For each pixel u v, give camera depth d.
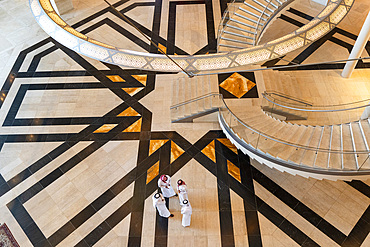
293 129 9.98
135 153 10.34
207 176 9.72
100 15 14.66
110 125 11.07
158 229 8.76
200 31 13.98
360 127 9.07
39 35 14.20
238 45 11.91
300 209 8.93
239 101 11.15
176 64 6.64
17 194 9.65
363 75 12.12
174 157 10.18
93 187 9.66
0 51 13.62
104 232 8.80
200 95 11.38
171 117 10.95
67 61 13.10
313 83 11.94
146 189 9.54
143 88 12.05
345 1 10.02
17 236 8.86
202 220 8.85
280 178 9.58
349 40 13.30
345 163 8.04
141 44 13.48
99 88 12.14
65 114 11.45
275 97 11.31
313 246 8.30
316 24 9.22
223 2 15.27
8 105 11.81
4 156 10.48
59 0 14.39
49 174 10.01
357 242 8.30
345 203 8.96
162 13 14.81
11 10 15.44
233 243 8.44
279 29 13.97
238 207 9.05
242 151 9.74
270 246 8.34
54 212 9.23
